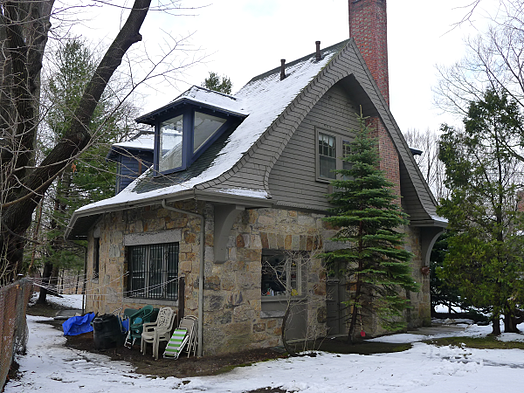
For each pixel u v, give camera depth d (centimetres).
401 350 958
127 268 1151
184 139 1047
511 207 1101
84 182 1789
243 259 951
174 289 974
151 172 1225
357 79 1227
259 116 1081
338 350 964
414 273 1372
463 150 1194
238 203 855
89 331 1158
